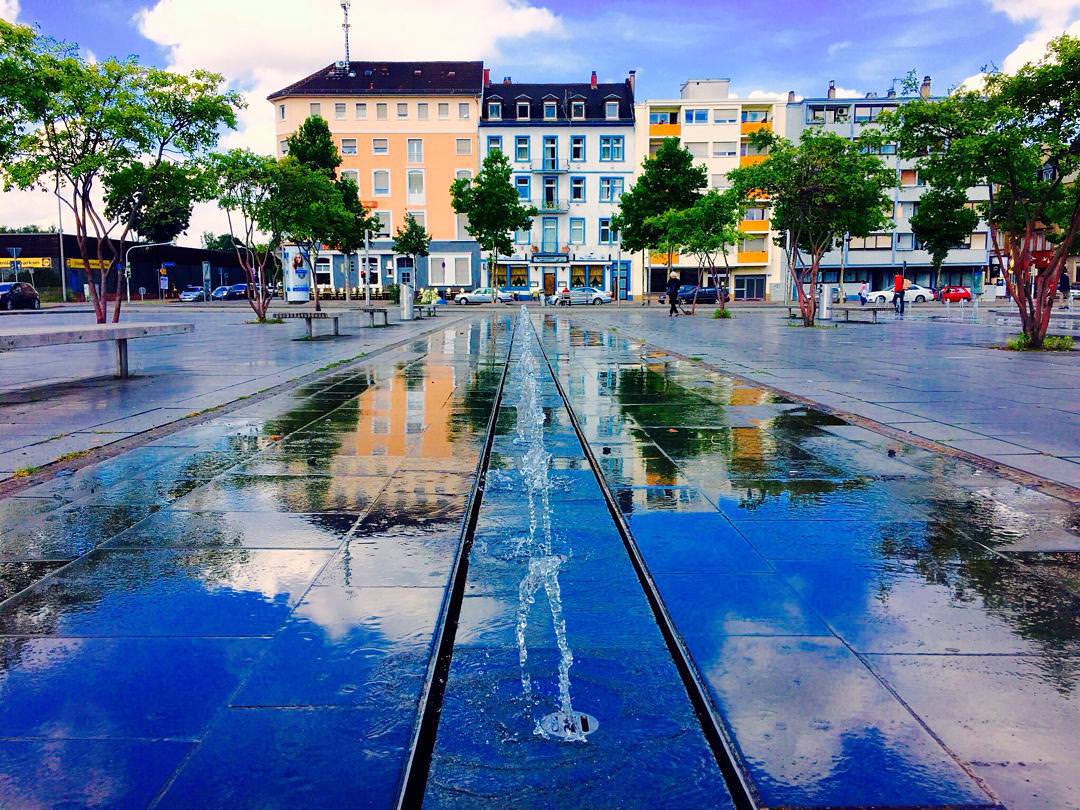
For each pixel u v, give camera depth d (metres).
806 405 7.90
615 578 3.17
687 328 23.64
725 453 5.58
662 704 2.21
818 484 4.68
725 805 1.78
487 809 1.77
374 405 7.99
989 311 37.19
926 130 14.65
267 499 4.37
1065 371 11.18
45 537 3.70
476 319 29.66
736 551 3.48
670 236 34.50
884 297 54.81
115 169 16.88
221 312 37.41
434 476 4.90
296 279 58.19
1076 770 1.91
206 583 3.11
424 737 2.05
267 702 2.21
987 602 2.93
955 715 2.15
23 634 2.66
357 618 2.77
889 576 3.18
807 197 23.91
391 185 60.97
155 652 2.52
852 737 2.04
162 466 5.19
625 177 61.94
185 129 18.14
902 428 6.58
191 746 2.00
